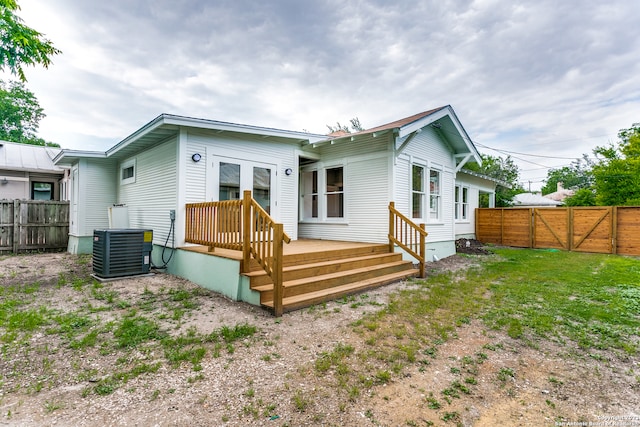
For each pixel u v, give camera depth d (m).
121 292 5.05
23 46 5.70
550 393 2.43
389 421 2.06
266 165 7.66
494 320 4.01
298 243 7.74
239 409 2.15
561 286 5.77
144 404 2.19
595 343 3.34
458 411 2.19
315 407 2.18
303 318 4.00
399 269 6.87
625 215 10.38
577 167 37.94
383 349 3.13
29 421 1.98
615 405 2.28
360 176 8.23
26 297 4.71
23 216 9.74
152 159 7.47
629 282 6.04
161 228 6.95
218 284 5.11
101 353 2.95
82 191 9.45
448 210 10.27
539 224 12.29
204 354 2.96
